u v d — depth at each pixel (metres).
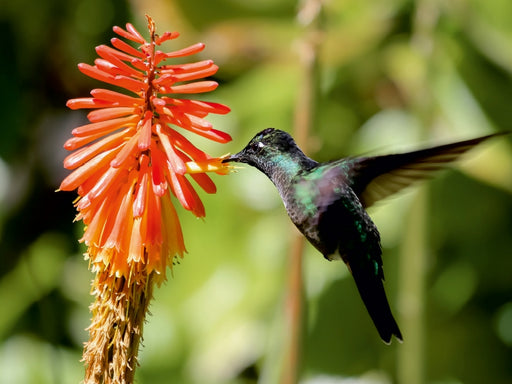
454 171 11.15
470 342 11.38
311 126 7.50
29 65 11.83
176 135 5.07
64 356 10.77
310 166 5.83
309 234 5.76
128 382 4.96
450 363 11.39
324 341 11.11
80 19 11.80
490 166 10.54
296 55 11.41
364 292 5.77
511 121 10.73
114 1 11.75
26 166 11.88
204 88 4.98
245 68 11.60
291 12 11.28
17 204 11.81
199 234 11.27
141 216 4.78
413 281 8.48
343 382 11.04
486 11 10.16
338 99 11.53
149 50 5.00
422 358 8.48
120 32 4.98
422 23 9.02
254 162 5.80
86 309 11.36
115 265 4.93
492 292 11.43
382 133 11.20
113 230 4.90
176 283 11.30
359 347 11.18
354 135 11.40
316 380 11.07
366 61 11.32
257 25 11.32
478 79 10.73
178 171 4.75
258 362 10.76
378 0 10.93
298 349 7.32
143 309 5.02
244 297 10.92
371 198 6.04
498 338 11.36
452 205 11.17
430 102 8.88
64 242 11.91
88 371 4.97
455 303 11.30
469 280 11.34
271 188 11.15
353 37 10.87
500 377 11.38
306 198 5.68
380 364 11.15
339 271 11.02
